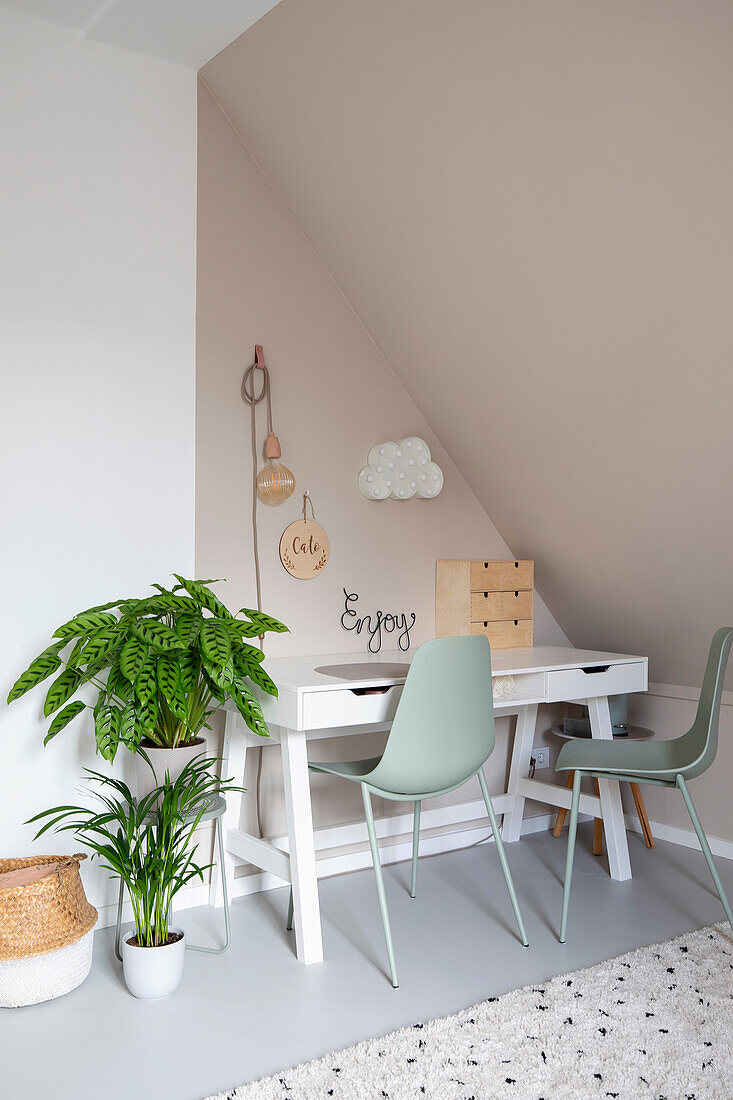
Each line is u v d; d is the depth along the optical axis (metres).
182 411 2.79
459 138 2.50
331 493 3.24
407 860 3.28
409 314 3.16
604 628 3.72
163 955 2.22
